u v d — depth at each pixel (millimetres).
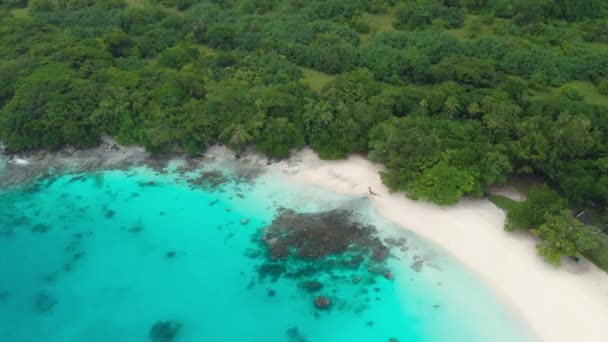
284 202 63125
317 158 69875
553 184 60719
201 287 52688
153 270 54969
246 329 48156
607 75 78312
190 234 59438
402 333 46594
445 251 53938
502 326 45938
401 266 52906
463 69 77875
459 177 56594
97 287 53125
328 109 69812
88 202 65250
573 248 48688
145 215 62656
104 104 72625
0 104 78688
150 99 74812
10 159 74188
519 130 61312
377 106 69750
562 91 75062
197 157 72562
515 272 50500
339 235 57531
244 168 69812
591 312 45812
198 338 47469
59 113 72125
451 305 48406
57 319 49781
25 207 64875
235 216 61625
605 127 62500
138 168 71250
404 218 58844
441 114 70125
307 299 50562
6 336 48250
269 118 70312
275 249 56469
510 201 59531
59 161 73312
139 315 50000
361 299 50031
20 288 53344
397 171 59688
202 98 77500
